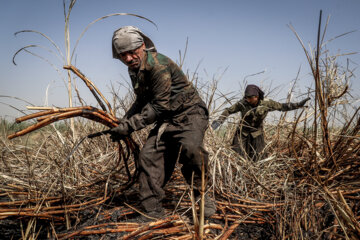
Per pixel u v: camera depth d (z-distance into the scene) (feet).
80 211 8.37
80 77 8.34
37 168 10.67
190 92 7.73
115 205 8.87
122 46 7.08
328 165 9.73
